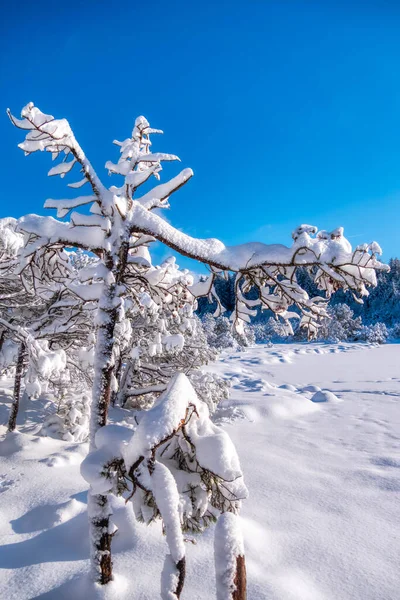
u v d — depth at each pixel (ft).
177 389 9.28
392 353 112.78
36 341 21.33
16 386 28.14
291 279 11.87
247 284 13.24
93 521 10.80
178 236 12.02
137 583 11.24
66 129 10.01
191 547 13.20
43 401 36.24
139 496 8.89
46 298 22.71
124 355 33.96
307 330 13.39
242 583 7.21
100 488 8.97
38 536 14.42
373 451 26.14
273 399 43.11
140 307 13.29
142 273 13.52
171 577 7.30
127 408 38.17
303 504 17.46
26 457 22.70
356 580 11.93
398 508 17.10
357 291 10.73
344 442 28.68
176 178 12.80
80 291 12.98
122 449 9.16
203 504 8.76
